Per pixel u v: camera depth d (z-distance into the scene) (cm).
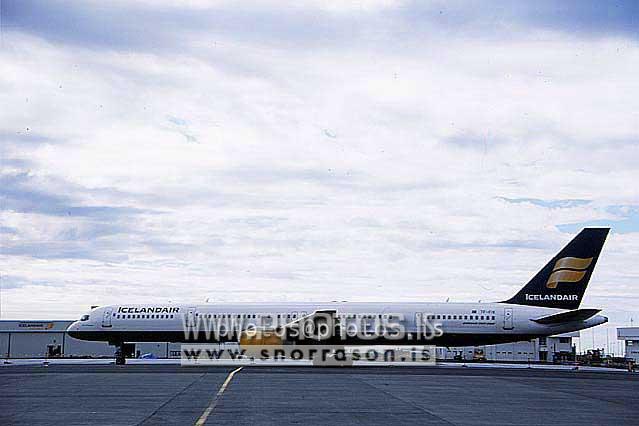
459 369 6681
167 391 3850
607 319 6806
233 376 5078
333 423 2605
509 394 3947
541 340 11419
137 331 7344
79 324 7462
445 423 2653
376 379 4941
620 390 4378
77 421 2631
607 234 6888
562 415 2983
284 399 3444
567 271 6894
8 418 2728
